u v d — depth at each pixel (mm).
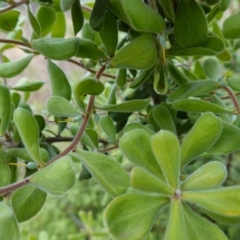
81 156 196
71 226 756
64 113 215
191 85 241
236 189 153
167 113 250
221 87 235
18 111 197
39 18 276
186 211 162
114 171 187
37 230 754
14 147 266
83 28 276
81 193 751
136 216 154
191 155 180
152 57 197
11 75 256
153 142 161
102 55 237
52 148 292
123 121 316
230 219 174
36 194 210
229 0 250
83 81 193
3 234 169
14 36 321
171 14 215
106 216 150
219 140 203
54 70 248
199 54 216
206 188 165
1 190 173
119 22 255
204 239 158
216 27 354
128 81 315
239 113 224
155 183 149
